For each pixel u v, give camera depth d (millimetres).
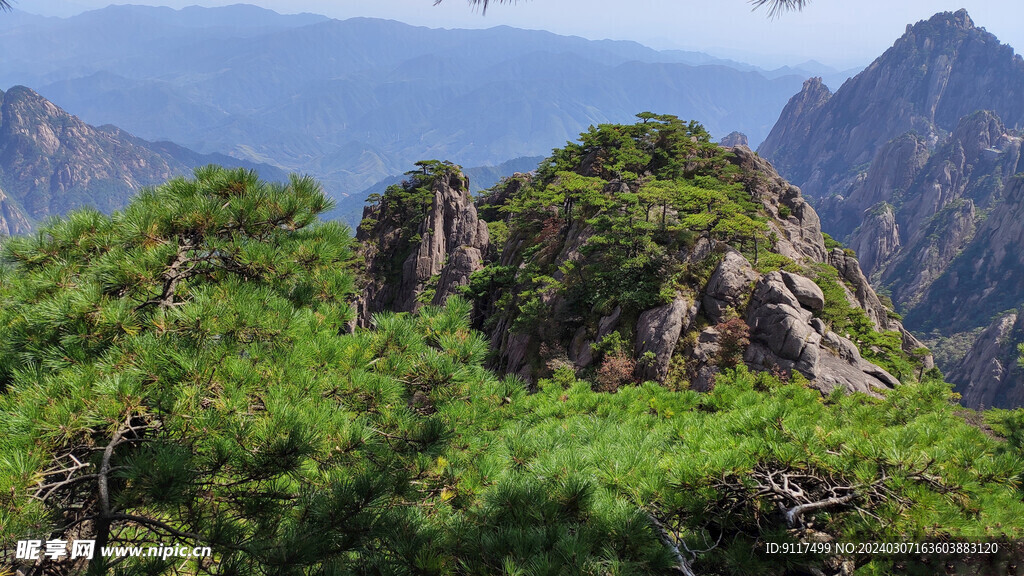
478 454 9102
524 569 6137
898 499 7496
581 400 12781
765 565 7570
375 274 110062
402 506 7535
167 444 6406
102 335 7586
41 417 6254
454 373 9945
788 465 8047
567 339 49125
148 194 10281
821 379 35250
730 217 49875
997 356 189750
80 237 9664
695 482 7754
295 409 7102
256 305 8133
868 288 85938
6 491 5426
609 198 60812
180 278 9188
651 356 39531
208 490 6891
